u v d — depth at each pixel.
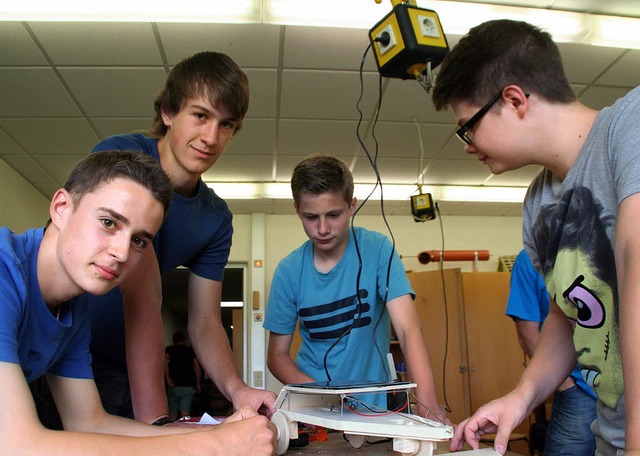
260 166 4.21
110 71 2.78
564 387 1.68
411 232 5.62
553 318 1.02
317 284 1.46
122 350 1.20
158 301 1.10
